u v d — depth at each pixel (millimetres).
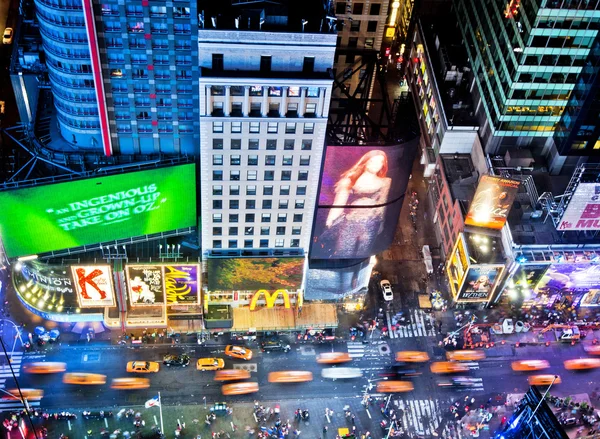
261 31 96938
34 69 126500
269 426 119688
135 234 123375
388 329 134000
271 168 112250
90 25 104062
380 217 120312
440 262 144250
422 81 157250
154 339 129000
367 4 116062
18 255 118750
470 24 145500
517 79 123875
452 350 131750
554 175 137500
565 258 127688
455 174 142000
